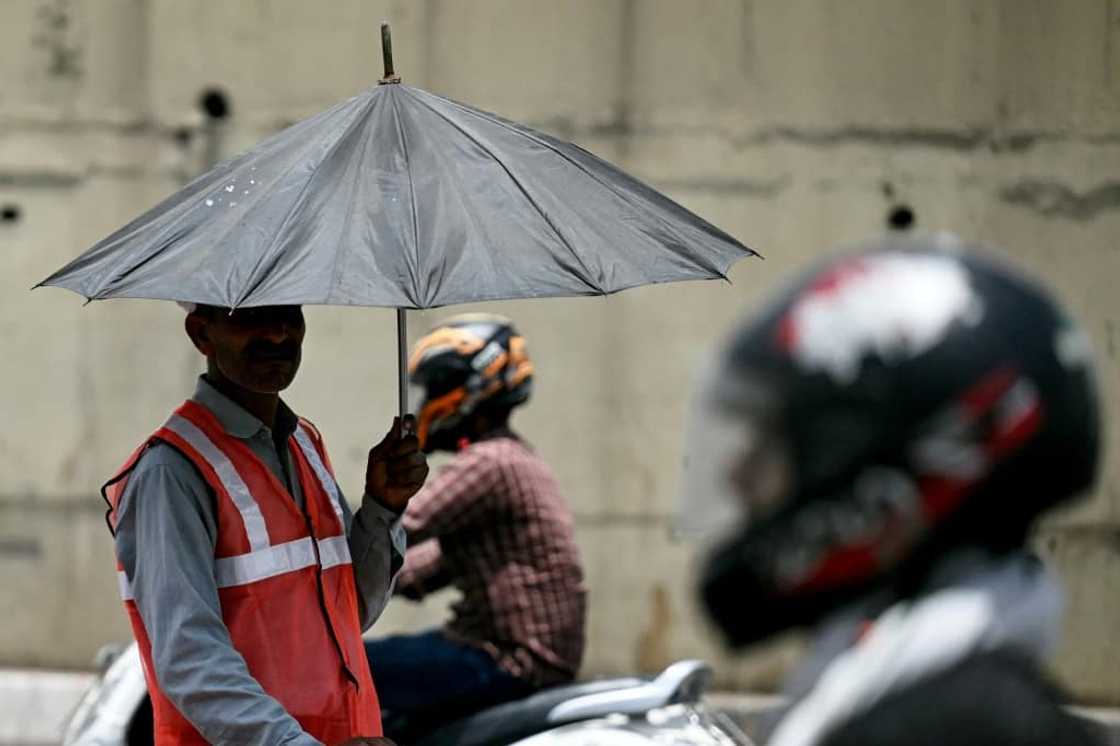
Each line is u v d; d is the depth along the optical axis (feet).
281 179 21.08
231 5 50.39
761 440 9.34
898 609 9.27
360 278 19.76
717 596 9.43
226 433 22.20
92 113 50.93
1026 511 9.23
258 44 50.39
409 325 49.96
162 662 20.93
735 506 9.39
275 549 22.08
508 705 30.17
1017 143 48.29
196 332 22.56
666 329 49.32
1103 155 47.93
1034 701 9.07
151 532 21.36
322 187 20.84
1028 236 48.42
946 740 8.89
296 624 22.11
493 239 20.57
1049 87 48.08
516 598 31.55
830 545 9.27
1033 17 48.01
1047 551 47.34
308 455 23.27
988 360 9.14
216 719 20.58
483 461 31.73
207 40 50.55
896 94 48.62
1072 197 48.14
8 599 51.67
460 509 31.55
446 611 49.42
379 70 50.11
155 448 21.85
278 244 20.12
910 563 9.27
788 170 49.06
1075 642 47.19
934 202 48.65
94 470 51.21
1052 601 9.29
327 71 50.26
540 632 31.58
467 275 20.02
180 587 21.07
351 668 22.68
